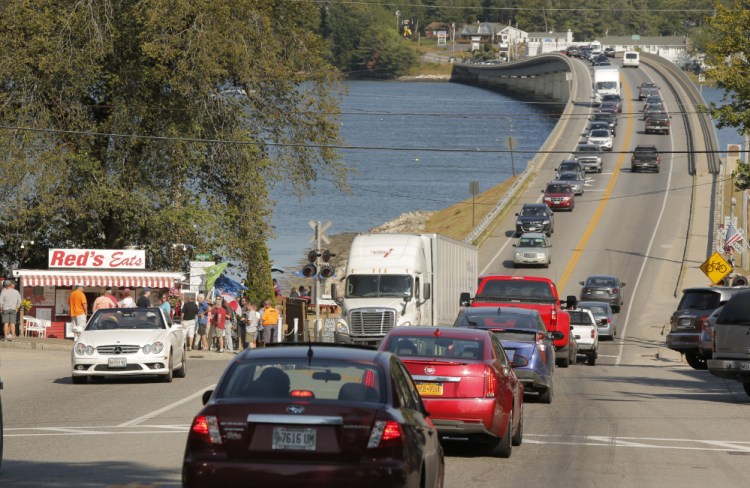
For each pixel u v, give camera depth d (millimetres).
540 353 69688
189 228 134375
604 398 76312
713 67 132625
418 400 33688
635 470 45250
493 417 46281
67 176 129750
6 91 133000
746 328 74750
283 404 29281
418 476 30047
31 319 122375
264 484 28734
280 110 145125
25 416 59406
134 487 38438
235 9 134250
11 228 138250
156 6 126375
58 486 38500
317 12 154250
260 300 162375
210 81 133500
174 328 82562
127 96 134500
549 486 41125
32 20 128250
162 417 59094
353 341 112562
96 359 76500
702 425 61031
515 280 106438
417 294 115188
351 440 28953
